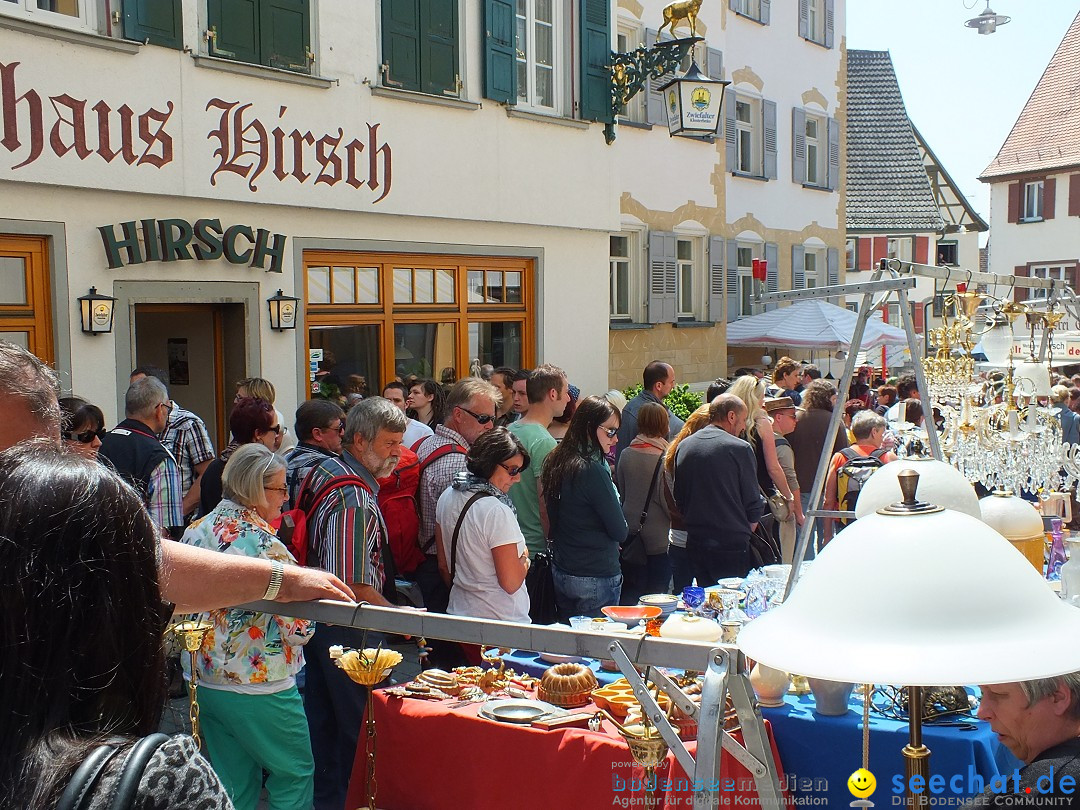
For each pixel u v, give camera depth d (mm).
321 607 2635
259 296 9867
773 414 8305
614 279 16250
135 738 1229
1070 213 38219
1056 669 1496
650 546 6969
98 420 5508
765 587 4387
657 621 4297
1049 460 5297
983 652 1520
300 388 10289
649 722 2611
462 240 11930
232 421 5820
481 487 5008
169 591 2547
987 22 17781
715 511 6516
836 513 3902
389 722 3760
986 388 5574
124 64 8742
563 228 13227
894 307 25203
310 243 10312
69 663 1212
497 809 3500
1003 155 40250
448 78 11586
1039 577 1668
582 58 13203
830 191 22750
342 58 10469
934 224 32375
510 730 3480
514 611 4957
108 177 8648
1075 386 11359
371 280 11102
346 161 10539
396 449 4957
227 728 3863
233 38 9547
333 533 4492
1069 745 2260
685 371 17266
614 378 15766
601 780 3279
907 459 3426
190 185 9234
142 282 8930
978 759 3225
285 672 3848
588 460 5754
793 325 18266
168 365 10148
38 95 8180
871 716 3420
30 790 1146
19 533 1223
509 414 9406
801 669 1548
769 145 20578
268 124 9828
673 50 12984
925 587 1598
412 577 5523
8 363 2129
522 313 12930
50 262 8383
